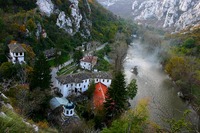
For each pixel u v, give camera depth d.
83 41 121.50
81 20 131.75
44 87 58.53
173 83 93.88
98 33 142.50
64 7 120.88
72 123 50.72
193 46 122.94
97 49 119.12
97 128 53.84
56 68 86.31
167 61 110.25
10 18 87.00
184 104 74.38
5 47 72.94
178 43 133.00
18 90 50.38
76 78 71.44
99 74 76.56
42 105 53.09
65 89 68.56
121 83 58.34
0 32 77.56
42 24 96.94
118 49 102.31
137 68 109.31
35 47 85.06
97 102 63.34
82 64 93.38
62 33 109.12
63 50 99.19
